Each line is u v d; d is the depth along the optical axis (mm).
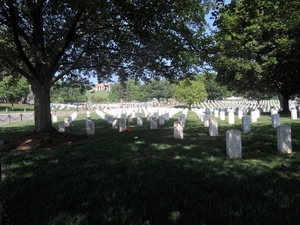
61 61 13281
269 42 21172
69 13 11000
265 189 4344
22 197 4262
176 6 9289
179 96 55531
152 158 6895
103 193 4332
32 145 9531
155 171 5621
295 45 20578
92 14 9750
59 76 11344
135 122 21203
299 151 7535
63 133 11289
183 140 10117
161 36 10156
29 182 5043
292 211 3521
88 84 17062
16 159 7211
